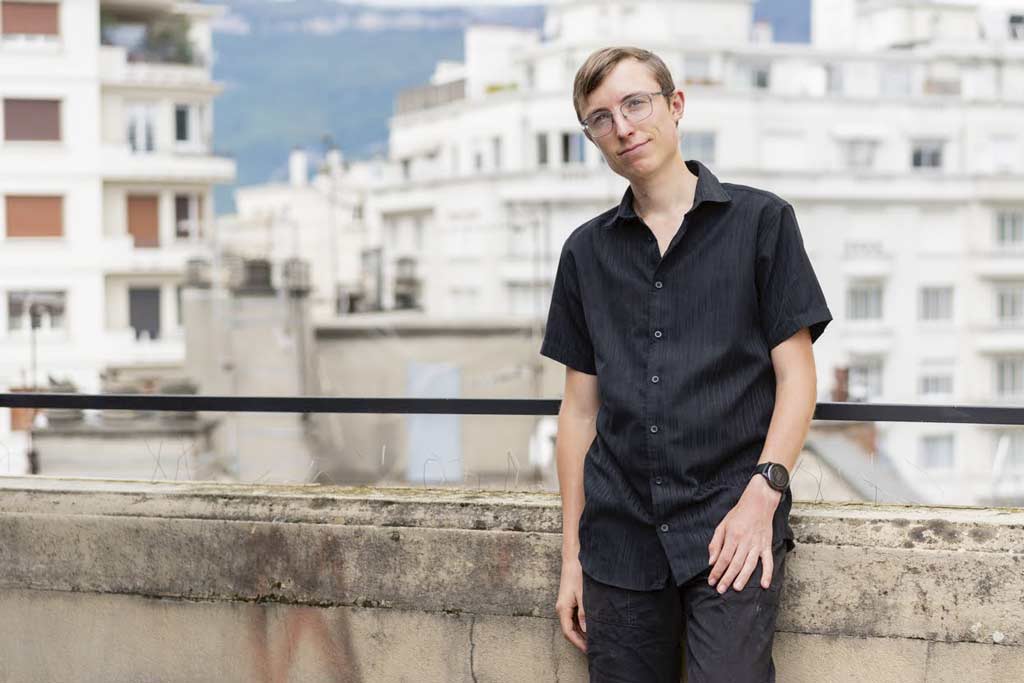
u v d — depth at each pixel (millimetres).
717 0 72062
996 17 74438
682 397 2525
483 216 72625
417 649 3102
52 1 62094
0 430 33062
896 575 2785
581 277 2660
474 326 57938
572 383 2783
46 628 3346
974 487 58750
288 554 3178
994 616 2734
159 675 3271
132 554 3273
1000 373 72250
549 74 73062
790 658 2848
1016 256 72250
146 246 63094
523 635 3023
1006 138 73500
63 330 62344
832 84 72688
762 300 2531
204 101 64562
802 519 2840
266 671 3205
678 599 2627
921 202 72375
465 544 3057
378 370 58469
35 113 62156
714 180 2557
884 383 71625
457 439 40562
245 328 58438
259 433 42031
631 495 2611
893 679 2795
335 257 77250
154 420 39156
